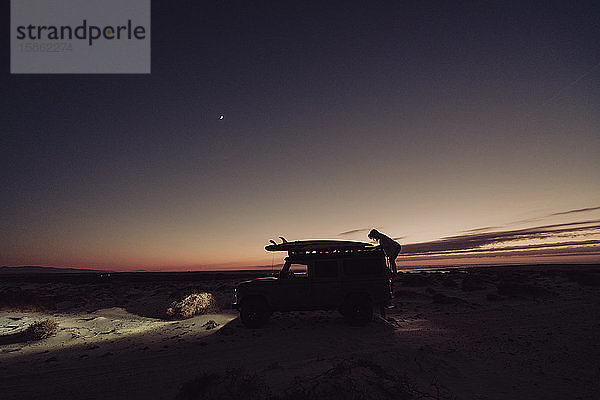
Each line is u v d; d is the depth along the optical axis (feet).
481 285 75.56
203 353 26.27
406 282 90.63
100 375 21.48
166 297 71.56
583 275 79.92
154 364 23.70
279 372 19.20
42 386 19.66
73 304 64.95
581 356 24.08
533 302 53.16
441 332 32.30
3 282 163.94
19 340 33.99
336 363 20.31
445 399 16.19
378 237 40.78
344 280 36.40
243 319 36.06
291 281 36.76
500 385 18.80
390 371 18.99
